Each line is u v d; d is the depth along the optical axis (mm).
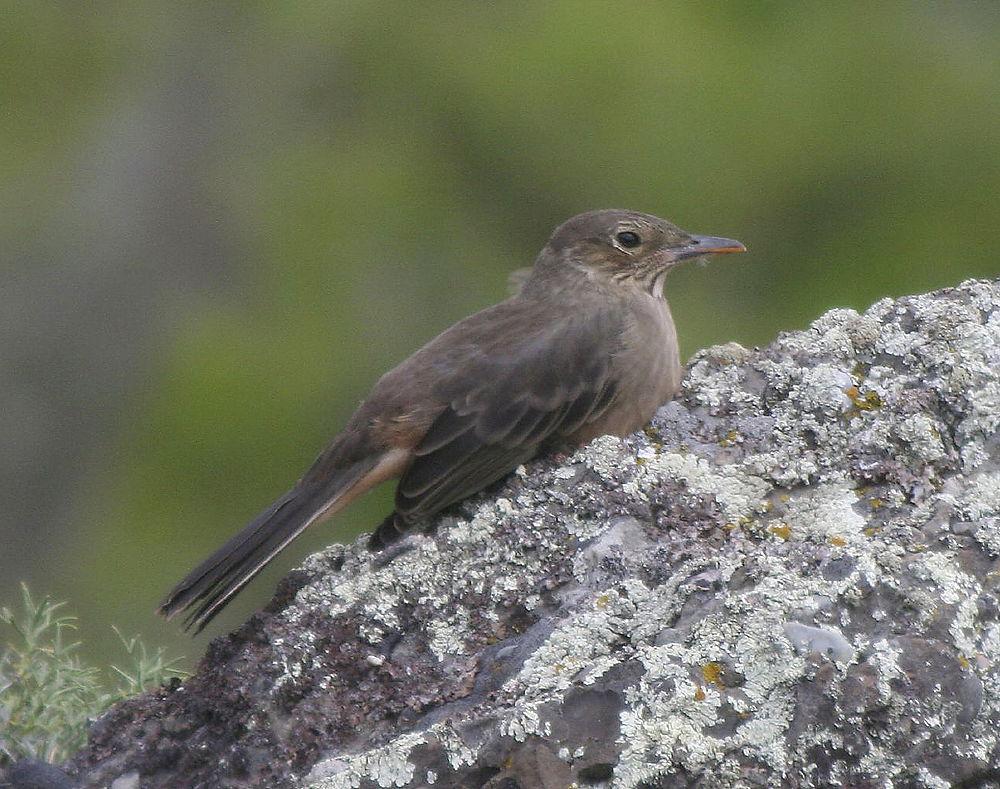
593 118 19188
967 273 18156
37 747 7219
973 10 19562
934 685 5949
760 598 6117
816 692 5941
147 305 20297
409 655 6719
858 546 6316
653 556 6684
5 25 21688
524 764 5910
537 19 20188
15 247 20359
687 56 19297
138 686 7570
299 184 20312
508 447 8461
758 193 18562
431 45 20906
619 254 9523
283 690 6613
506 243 19688
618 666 6043
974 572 6266
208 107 21250
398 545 7141
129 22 21797
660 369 8773
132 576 17234
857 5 19641
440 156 20359
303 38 21344
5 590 17688
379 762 6012
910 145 18641
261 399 18203
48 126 21344
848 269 18141
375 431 8531
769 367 7758
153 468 17906
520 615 6785
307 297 19422
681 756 5867
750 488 6961
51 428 19516
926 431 6910
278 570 15047
